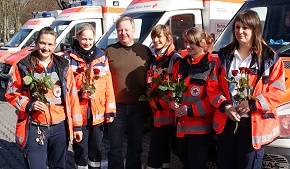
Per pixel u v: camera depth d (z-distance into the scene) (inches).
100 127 171.9
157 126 169.0
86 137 170.7
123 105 171.0
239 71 130.5
